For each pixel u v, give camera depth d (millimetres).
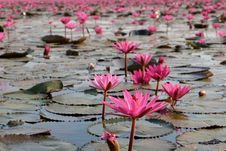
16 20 22406
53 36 11625
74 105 4820
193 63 7711
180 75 6480
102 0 45844
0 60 8359
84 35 13953
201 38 11891
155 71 4945
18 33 14938
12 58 8609
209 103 4863
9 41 12250
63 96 5176
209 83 6020
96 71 7016
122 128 3986
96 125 4090
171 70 6871
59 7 34750
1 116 4418
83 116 4465
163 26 17609
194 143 3615
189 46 10328
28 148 3420
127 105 2793
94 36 13516
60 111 4590
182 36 13172
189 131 3918
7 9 32250
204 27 16000
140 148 3479
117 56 8719
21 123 4199
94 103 4863
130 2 40656
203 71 6629
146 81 5520
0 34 9039
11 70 7203
